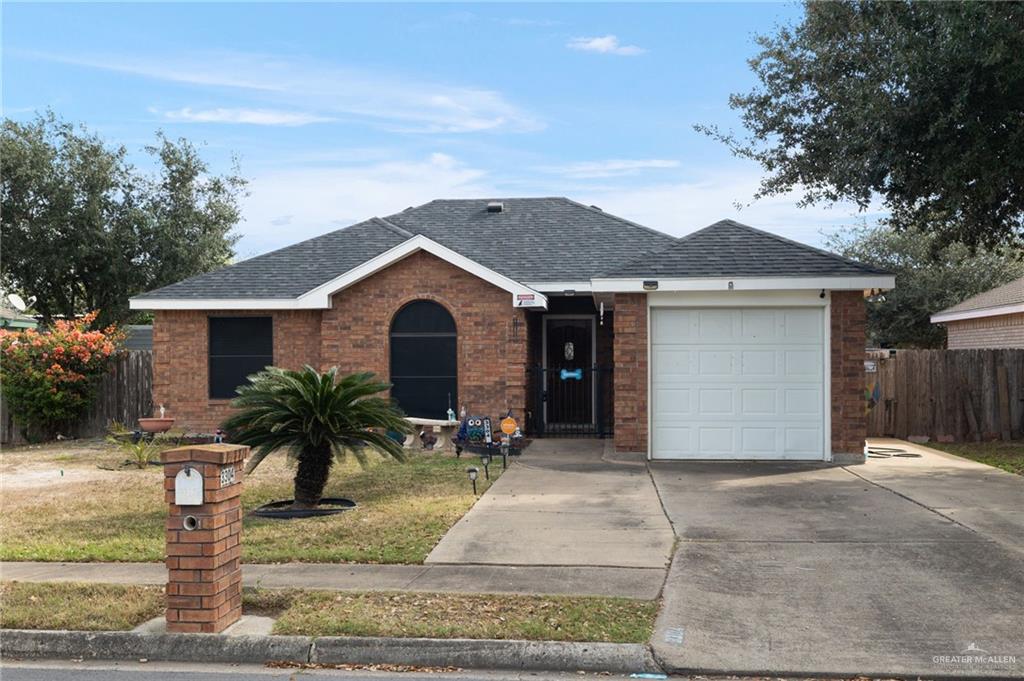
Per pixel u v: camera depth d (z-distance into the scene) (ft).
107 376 66.33
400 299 58.34
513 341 57.26
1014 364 61.00
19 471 48.44
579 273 60.59
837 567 26.45
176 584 21.39
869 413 61.52
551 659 20.30
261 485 41.78
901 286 106.11
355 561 27.71
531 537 30.32
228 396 61.72
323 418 34.91
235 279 62.69
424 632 21.07
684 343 48.42
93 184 101.04
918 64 40.73
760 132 55.21
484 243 66.18
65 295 107.14
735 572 25.98
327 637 21.01
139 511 36.27
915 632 21.30
